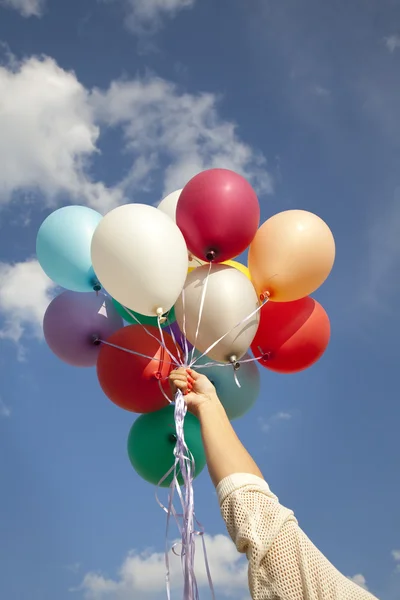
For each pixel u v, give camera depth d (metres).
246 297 1.89
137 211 1.84
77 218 2.22
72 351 2.17
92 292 2.23
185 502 1.34
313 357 2.13
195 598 1.20
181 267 1.82
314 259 1.99
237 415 2.14
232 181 1.96
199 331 1.87
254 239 2.06
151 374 1.94
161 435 2.01
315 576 0.78
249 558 0.80
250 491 0.87
